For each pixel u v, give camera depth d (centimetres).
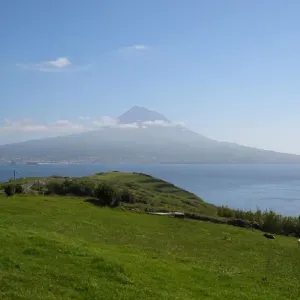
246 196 12300
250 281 2202
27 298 1432
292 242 3725
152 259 2367
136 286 1733
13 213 3519
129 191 5394
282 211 8581
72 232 3008
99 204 4722
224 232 3872
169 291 1756
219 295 1827
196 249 3027
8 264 1727
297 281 2336
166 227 3838
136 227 3641
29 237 2206
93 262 1936
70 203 4534
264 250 3206
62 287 1587
